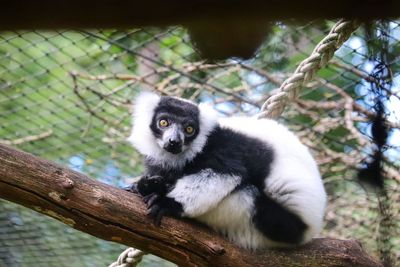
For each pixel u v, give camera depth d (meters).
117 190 4.00
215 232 4.34
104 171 9.12
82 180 3.87
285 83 5.36
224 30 0.78
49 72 7.98
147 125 5.30
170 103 5.25
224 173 4.41
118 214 3.86
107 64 8.38
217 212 4.35
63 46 7.79
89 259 9.66
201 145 4.89
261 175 4.57
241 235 4.46
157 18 0.75
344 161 7.93
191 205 4.13
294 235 4.39
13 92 8.37
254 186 4.54
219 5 0.74
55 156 9.09
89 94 8.59
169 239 3.99
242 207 4.39
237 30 0.78
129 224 3.89
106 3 0.72
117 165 9.02
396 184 6.87
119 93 8.59
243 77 8.31
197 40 0.81
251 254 4.30
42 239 9.50
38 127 8.80
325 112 8.58
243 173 4.46
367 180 4.84
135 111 5.62
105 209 3.83
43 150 9.02
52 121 8.74
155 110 5.28
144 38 7.16
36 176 3.73
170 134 4.93
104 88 8.62
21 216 9.28
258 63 7.70
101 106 8.45
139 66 8.54
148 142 5.26
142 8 0.74
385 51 3.32
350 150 8.50
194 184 4.24
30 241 9.52
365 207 8.01
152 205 4.00
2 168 3.69
